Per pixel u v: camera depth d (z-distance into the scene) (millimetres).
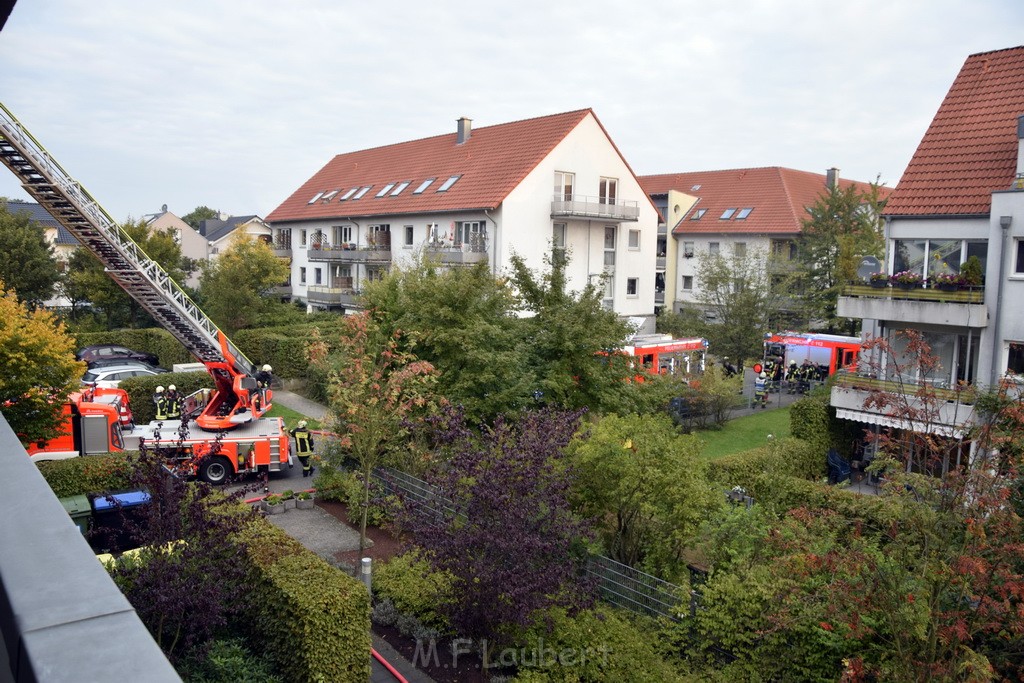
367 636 10461
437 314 19406
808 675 10484
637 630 11844
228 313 38031
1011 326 19828
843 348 35625
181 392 26172
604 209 39125
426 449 17781
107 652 1143
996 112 23031
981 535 8367
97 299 38625
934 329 21797
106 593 1335
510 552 10422
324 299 46062
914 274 21344
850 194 39406
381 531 16953
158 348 35875
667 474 12789
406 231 41625
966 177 21922
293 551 11430
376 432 15297
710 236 51781
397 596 13008
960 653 8961
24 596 1286
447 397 18766
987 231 20750
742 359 35781
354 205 45625
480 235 37094
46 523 1562
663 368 29734
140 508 9945
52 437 17328
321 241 48719
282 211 53062
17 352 15773
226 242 65750
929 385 11781
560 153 38156
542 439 11742
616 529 13984
